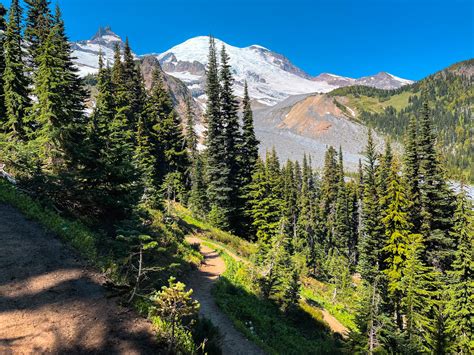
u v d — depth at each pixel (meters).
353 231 67.69
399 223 28.48
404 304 24.30
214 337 10.92
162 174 53.66
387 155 41.84
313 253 53.41
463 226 24.84
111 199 14.61
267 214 37.19
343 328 26.14
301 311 22.77
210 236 34.44
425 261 30.25
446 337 19.48
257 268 24.53
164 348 7.94
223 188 41.69
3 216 12.41
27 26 41.31
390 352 17.78
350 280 41.41
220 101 46.44
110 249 12.48
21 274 9.27
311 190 78.69
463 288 23.14
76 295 8.98
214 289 19.19
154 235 13.40
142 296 9.30
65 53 39.25
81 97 39.59
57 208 14.74
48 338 7.16
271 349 14.47
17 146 16.95
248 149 45.44
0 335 6.86
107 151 14.99
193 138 61.88
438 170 32.12
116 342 7.64
